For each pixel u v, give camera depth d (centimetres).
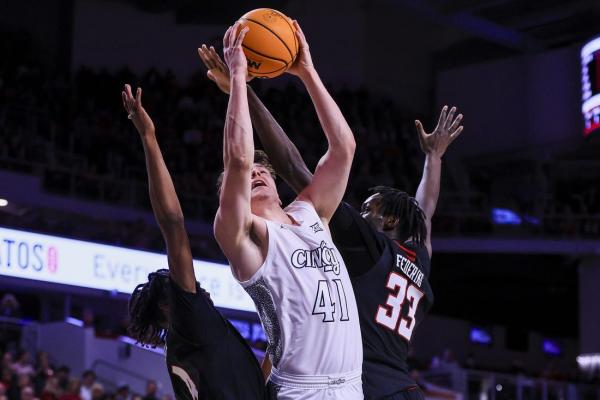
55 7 2230
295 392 279
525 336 2438
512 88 2334
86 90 2059
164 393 1370
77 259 1309
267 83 2314
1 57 1975
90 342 1410
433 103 2475
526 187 2291
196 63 2356
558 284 2305
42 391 1145
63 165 1777
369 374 320
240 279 282
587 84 1848
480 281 2300
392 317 329
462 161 2386
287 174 323
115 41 2284
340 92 2266
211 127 2091
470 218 2100
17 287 1513
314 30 2423
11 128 1727
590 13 2177
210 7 2328
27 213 1662
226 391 293
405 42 2492
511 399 1622
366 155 2125
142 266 1379
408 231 355
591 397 1711
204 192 1898
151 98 2091
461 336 2319
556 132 2245
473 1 2134
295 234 285
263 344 1473
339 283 287
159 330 323
